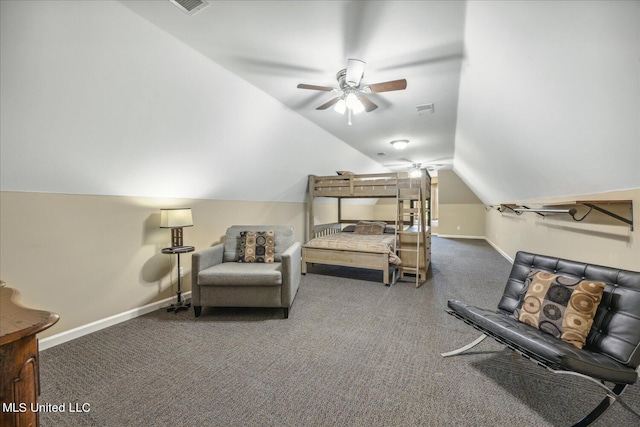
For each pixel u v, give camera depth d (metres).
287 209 5.07
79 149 2.06
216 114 2.76
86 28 1.68
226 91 2.64
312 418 1.40
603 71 1.27
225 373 1.77
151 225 2.85
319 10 1.72
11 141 1.73
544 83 1.64
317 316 2.71
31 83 1.64
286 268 2.63
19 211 1.95
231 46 2.12
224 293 2.65
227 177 3.57
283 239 3.36
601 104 1.43
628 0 0.96
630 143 1.50
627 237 1.91
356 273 4.46
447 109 3.34
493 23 1.55
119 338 2.24
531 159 2.70
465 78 2.46
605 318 1.50
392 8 1.67
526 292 1.86
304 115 3.65
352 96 2.43
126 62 1.93
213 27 1.90
